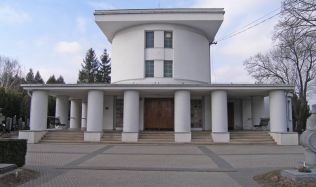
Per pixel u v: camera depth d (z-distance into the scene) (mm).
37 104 27266
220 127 26344
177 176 12398
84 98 35875
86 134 26234
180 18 30031
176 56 30625
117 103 31562
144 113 30531
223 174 12891
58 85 27047
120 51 32094
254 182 11312
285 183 10398
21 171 12039
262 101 32062
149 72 30609
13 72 80375
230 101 33125
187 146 23922
